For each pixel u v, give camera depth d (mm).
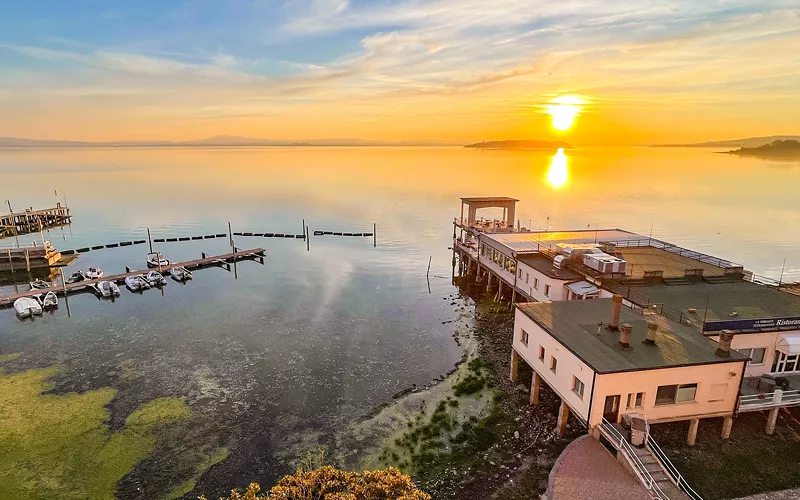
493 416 26797
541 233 53469
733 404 22156
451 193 141875
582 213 106500
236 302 48562
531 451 23344
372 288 54062
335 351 36531
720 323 24906
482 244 53312
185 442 25281
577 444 21297
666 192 144625
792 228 91062
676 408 21672
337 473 15688
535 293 39250
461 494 20844
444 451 24047
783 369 25812
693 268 36438
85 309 46531
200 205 120062
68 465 23391
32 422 26906
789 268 64875
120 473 22891
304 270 62469
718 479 20250
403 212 110875
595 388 20703
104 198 129750
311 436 25734
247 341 38344
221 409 28375
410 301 49250
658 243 46594
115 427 26500
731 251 73812
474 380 31312
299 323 42469
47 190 144125
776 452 22000
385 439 25328
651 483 18703
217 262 66375
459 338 39281
